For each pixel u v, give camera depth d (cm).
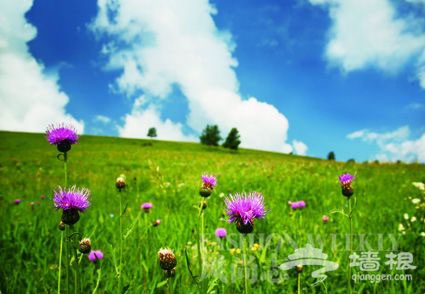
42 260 384
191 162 2697
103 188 1140
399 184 1062
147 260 368
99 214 626
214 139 9400
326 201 766
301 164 1931
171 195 862
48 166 2361
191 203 748
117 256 396
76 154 3866
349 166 1864
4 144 6097
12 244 445
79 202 244
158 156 3844
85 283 329
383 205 737
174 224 540
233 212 230
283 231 488
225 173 1473
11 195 1009
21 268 391
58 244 449
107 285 322
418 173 1406
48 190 1126
